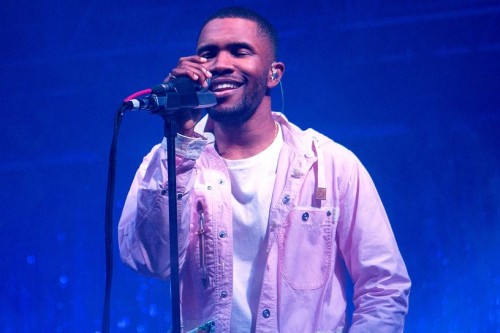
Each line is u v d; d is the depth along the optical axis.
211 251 4.41
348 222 4.50
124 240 4.48
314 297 4.38
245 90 4.41
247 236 4.44
